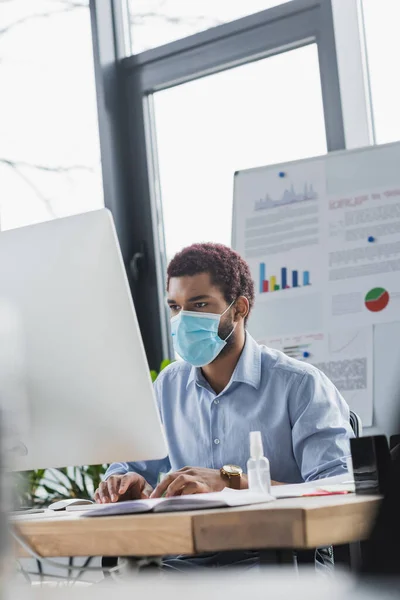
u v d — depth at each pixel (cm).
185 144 371
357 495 119
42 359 134
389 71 320
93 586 47
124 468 199
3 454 50
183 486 133
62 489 321
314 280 316
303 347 313
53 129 390
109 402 133
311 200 323
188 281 192
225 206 355
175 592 43
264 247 328
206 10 366
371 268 308
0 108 397
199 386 194
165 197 377
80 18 390
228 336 191
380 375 299
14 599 46
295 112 340
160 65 379
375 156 314
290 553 100
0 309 135
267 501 115
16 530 58
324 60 333
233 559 170
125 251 384
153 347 381
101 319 131
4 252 136
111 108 387
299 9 339
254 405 188
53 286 133
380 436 120
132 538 105
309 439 178
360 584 55
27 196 390
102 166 385
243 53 354
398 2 318
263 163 346
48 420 136
